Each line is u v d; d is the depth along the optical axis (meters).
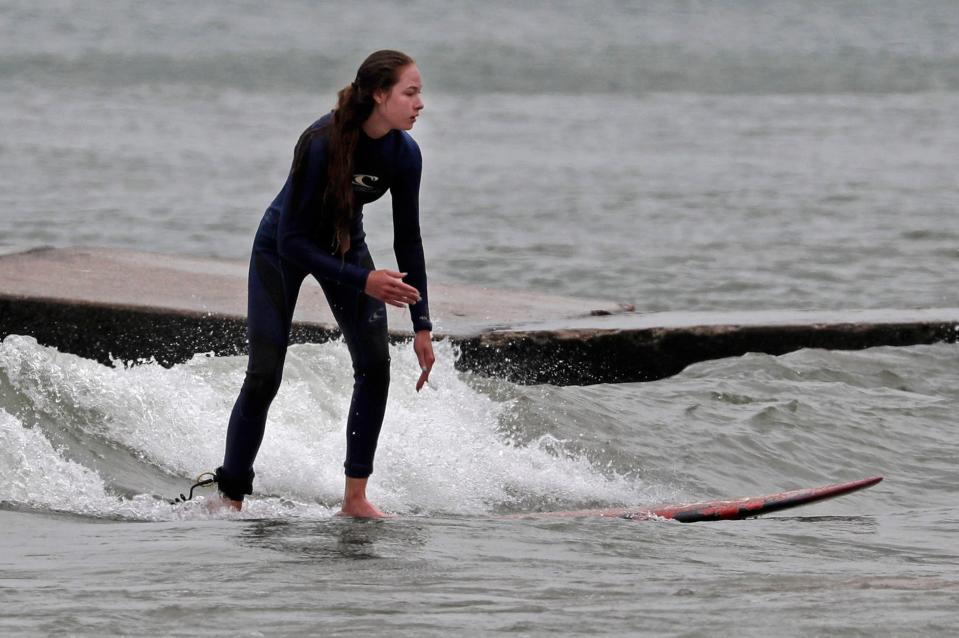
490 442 31.95
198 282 43.06
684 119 143.75
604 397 35.69
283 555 20.44
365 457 25.62
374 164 24.47
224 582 18.42
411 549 21.08
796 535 24.11
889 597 17.62
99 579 18.55
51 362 30.55
